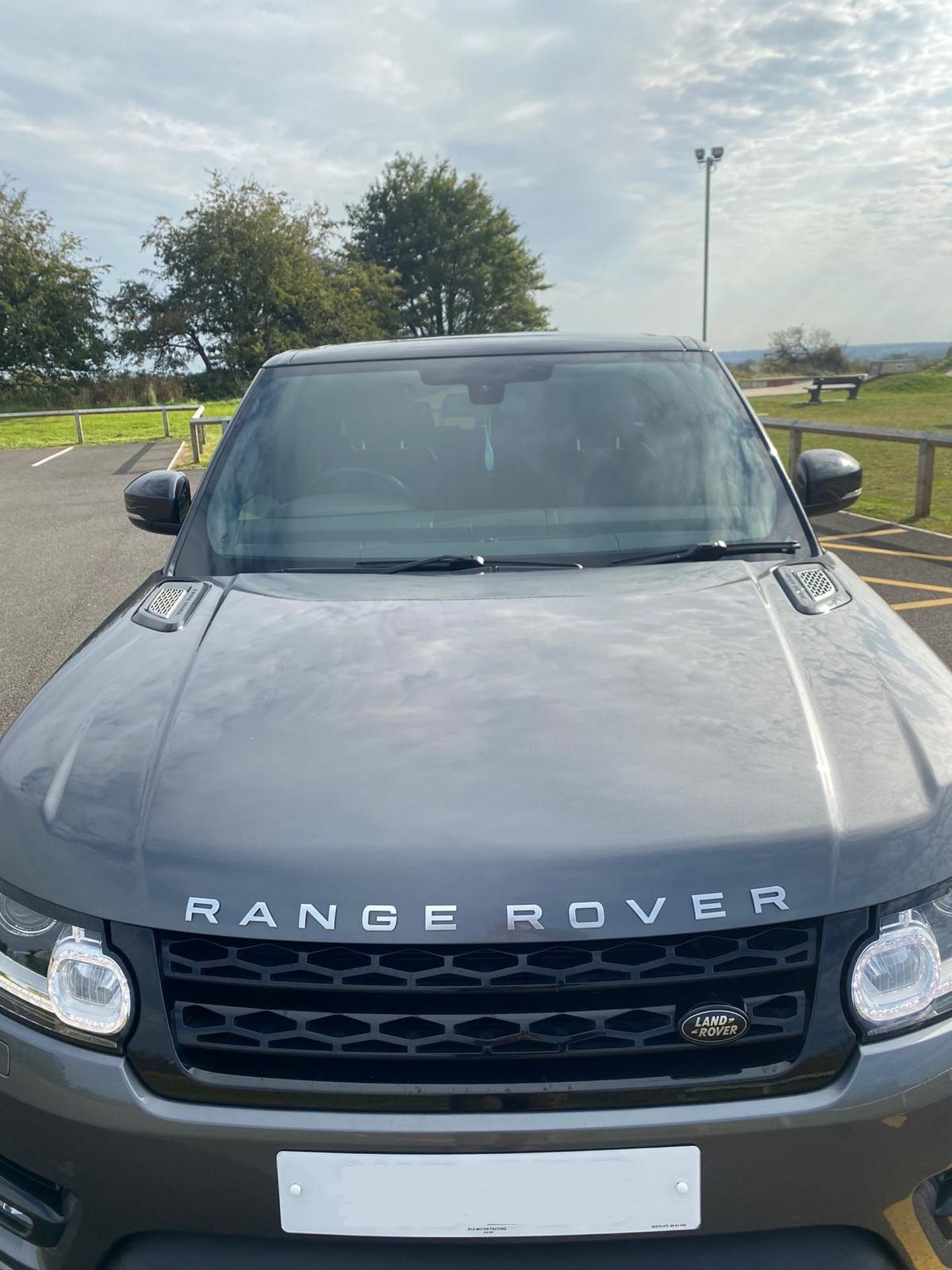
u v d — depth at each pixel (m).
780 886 1.50
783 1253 1.49
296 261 49.06
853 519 10.44
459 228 70.38
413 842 1.54
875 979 1.50
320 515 2.71
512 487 2.74
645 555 2.54
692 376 3.04
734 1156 1.45
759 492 2.71
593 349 3.13
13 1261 1.62
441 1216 1.46
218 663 2.07
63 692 2.10
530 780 1.63
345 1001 1.50
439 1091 1.46
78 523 11.37
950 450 16.30
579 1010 1.48
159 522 2.99
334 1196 1.46
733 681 1.91
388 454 2.82
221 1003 1.52
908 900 1.53
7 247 40.00
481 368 3.06
